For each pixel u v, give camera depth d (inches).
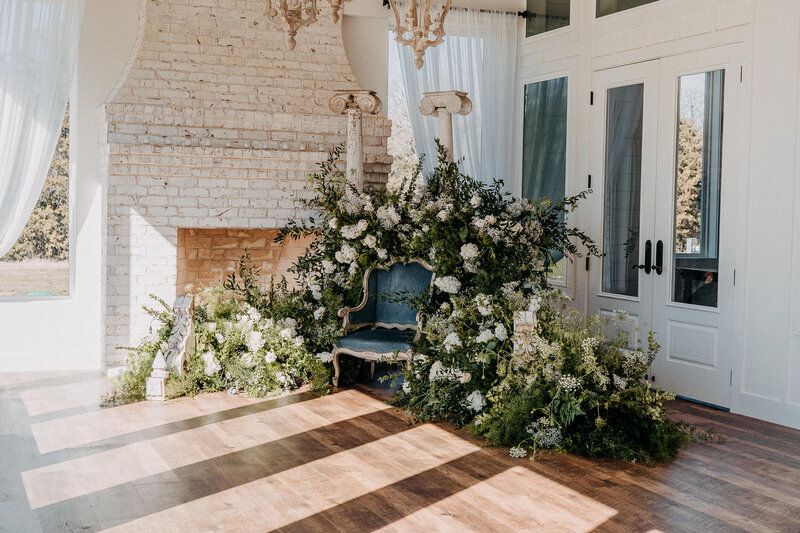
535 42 316.8
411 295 261.1
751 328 224.8
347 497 158.7
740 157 227.3
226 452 187.3
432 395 219.8
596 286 283.1
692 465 180.7
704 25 239.5
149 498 157.3
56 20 268.5
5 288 282.2
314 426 211.0
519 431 193.8
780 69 215.5
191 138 274.1
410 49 315.0
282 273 313.0
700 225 241.9
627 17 268.8
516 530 142.5
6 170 267.9
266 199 284.5
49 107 270.1
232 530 142.2
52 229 286.5
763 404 221.6
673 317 251.1
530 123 322.0
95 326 287.6
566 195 298.7
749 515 150.3
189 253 299.6
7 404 231.1
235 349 255.1
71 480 167.2
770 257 219.0
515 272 243.8
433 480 169.2
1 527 142.1
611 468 178.2
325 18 299.1
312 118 288.8
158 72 273.1
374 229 264.8
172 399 239.1
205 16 282.5
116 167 265.1
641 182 263.9
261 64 288.2
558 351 193.6
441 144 282.5
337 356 255.8
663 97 254.7
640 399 188.1
